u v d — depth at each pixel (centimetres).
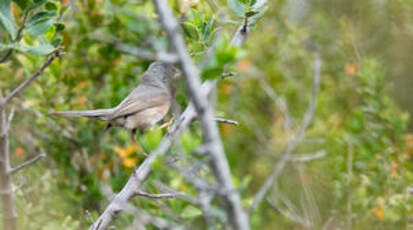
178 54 429
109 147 1192
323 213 1384
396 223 1199
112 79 1183
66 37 1117
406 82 1838
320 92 1712
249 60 1695
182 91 1111
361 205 1215
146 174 750
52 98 1141
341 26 1781
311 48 1808
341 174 1262
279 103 1449
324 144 1529
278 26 1753
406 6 1798
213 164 423
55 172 1191
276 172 887
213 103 778
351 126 1327
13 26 735
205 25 862
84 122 1190
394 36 1841
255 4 873
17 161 1134
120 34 1134
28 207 1015
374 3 1831
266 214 1449
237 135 1717
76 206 1150
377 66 1395
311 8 1858
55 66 1086
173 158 714
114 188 1124
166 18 436
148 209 988
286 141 1574
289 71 1753
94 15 1152
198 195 483
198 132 1069
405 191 1215
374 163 1255
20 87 722
